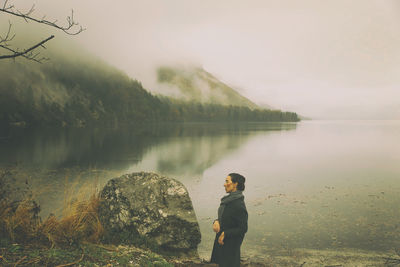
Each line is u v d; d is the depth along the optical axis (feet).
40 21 11.12
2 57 10.68
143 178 22.76
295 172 78.33
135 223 20.33
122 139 211.41
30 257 12.37
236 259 13.21
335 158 112.37
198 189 55.06
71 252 14.12
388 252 25.49
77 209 20.65
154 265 15.28
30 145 154.30
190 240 20.88
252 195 49.80
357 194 50.19
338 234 30.17
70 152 123.34
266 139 225.97
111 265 13.62
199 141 199.31
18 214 16.28
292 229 31.86
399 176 70.85
